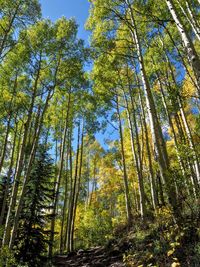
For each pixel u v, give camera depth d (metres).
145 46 14.45
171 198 7.66
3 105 15.32
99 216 24.72
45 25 14.04
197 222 7.19
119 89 19.42
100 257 11.86
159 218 9.20
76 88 16.67
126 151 22.62
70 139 21.28
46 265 11.74
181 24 6.18
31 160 11.90
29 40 13.87
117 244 12.04
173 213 7.70
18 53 13.78
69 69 14.72
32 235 11.39
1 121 17.09
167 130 19.97
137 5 12.02
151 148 20.64
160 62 14.89
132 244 10.20
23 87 15.73
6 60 14.25
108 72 15.78
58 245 24.53
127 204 15.84
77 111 20.61
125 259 8.96
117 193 32.56
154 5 11.91
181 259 6.57
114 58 14.72
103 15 12.73
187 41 5.88
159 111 17.78
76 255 14.23
